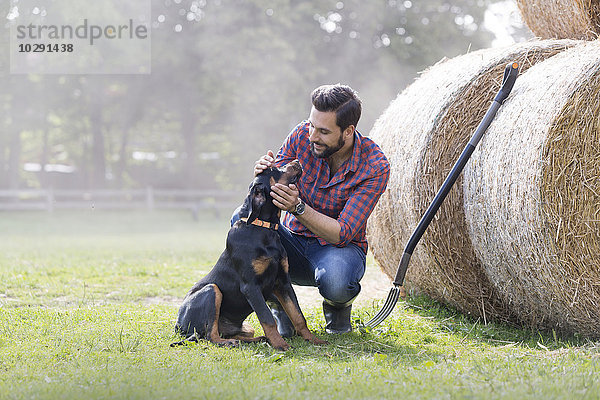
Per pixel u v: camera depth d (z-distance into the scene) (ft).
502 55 15.78
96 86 95.04
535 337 15.17
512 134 14.07
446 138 15.80
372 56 94.84
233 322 14.40
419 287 18.53
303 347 13.46
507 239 14.25
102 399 9.55
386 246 18.69
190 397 9.62
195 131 107.24
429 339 14.89
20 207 79.30
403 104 18.17
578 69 13.28
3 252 35.70
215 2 91.61
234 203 89.10
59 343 13.73
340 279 14.20
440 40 96.22
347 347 13.56
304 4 89.97
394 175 17.20
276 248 13.76
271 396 9.63
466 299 16.58
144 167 117.08
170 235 54.39
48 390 10.13
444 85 16.37
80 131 106.42
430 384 10.11
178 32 95.35
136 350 13.17
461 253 16.08
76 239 48.93
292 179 13.87
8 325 15.79
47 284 22.94
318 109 13.80
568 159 13.17
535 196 13.26
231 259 13.82
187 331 14.05
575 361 11.53
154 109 103.45
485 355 12.67
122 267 27.96
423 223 14.71
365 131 92.68
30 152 126.21
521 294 14.82
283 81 89.10
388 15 95.04
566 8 17.25
